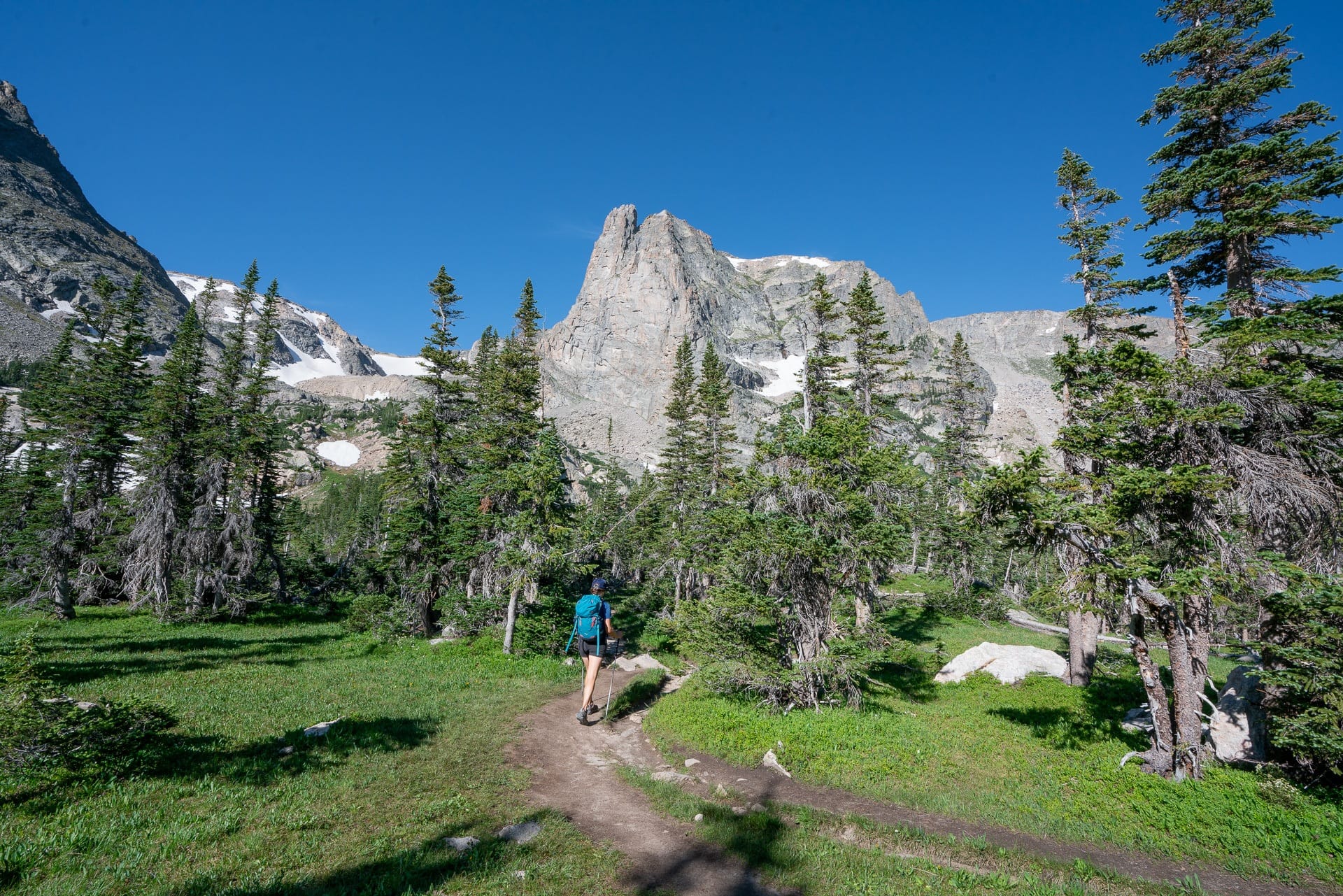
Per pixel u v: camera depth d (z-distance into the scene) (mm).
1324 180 13109
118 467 36250
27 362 125938
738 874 6637
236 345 37156
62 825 6406
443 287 30000
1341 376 12297
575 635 13047
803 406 31234
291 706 12711
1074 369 18484
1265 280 14328
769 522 14203
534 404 33375
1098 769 10930
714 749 11266
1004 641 31641
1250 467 11094
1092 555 10945
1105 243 20562
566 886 6047
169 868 5703
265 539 36594
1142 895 6848
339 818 7191
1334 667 9414
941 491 44344
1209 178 14266
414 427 28125
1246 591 11047
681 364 43562
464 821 7441
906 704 16406
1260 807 9062
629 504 50094
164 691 13688
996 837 8320
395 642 23656
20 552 29391
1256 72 14242
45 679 8016
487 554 24969
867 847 7691
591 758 10695
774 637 14727
